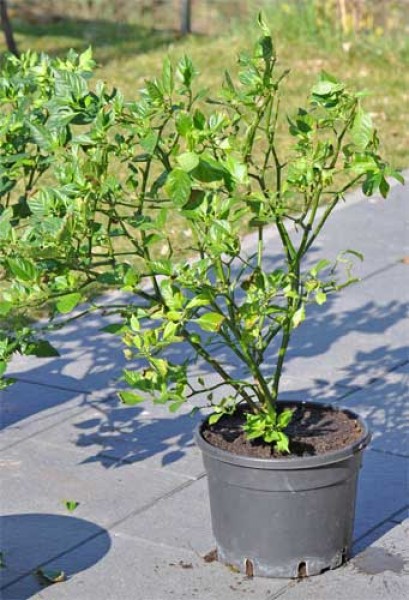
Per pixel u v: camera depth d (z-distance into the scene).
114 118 4.71
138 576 5.08
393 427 6.39
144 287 8.30
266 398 4.93
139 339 4.64
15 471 6.04
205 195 4.52
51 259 4.61
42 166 5.61
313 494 4.88
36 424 6.55
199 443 4.98
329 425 5.19
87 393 6.93
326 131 11.67
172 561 5.19
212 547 5.29
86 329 7.82
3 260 4.60
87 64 5.49
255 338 4.98
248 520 4.94
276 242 9.34
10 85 5.58
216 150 4.84
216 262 4.69
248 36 15.95
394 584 4.96
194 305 4.53
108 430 6.46
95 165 4.60
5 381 5.04
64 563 5.20
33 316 7.94
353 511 5.09
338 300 8.29
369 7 15.95
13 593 4.97
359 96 4.75
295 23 15.72
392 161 11.43
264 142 11.81
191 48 15.98
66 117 4.76
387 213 10.12
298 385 6.95
